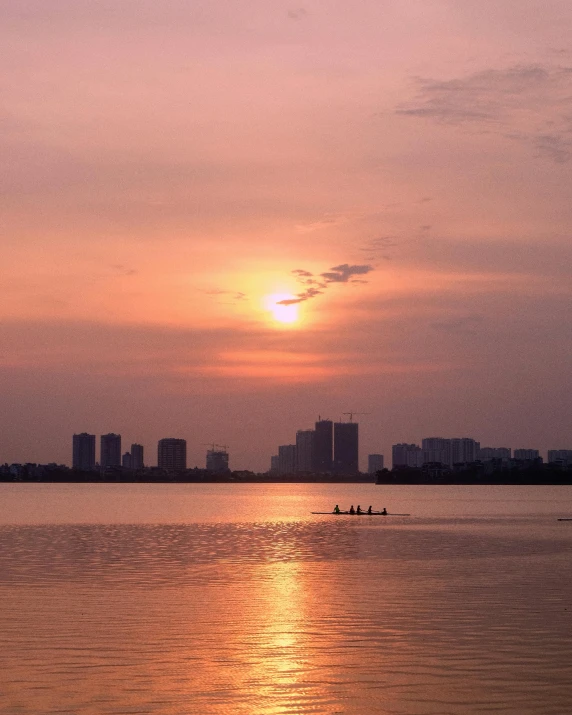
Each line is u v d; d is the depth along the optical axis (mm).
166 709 36594
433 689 39406
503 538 127688
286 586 70938
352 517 198625
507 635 50312
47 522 173875
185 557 96750
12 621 54250
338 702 37594
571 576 77938
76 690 39031
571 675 41656
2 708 36562
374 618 55625
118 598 64000
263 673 41906
